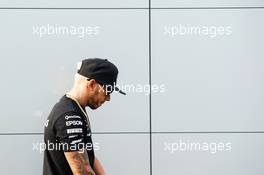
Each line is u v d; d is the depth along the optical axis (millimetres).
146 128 4379
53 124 3609
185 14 4406
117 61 4387
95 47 4383
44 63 4363
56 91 4367
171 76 4391
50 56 4371
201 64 4398
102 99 3811
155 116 4383
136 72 4387
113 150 4371
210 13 4406
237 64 4398
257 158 4391
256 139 4391
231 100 4391
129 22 4395
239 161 4395
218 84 4391
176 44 4398
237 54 4398
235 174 4391
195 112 4391
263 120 4387
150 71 4391
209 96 4391
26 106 4348
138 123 4379
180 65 4395
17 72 4344
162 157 4387
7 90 4336
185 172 4391
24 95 4348
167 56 4391
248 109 4391
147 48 4391
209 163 4391
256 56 4395
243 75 4395
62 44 4375
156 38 4398
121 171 4375
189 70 4395
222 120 4391
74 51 4379
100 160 4363
